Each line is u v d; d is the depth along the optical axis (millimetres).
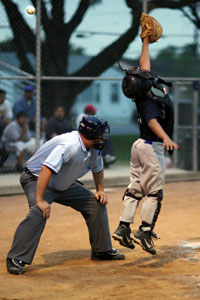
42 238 19500
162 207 26297
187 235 20031
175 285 13758
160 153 15906
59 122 36438
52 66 43344
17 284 13945
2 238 19500
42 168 14641
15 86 44156
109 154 41812
